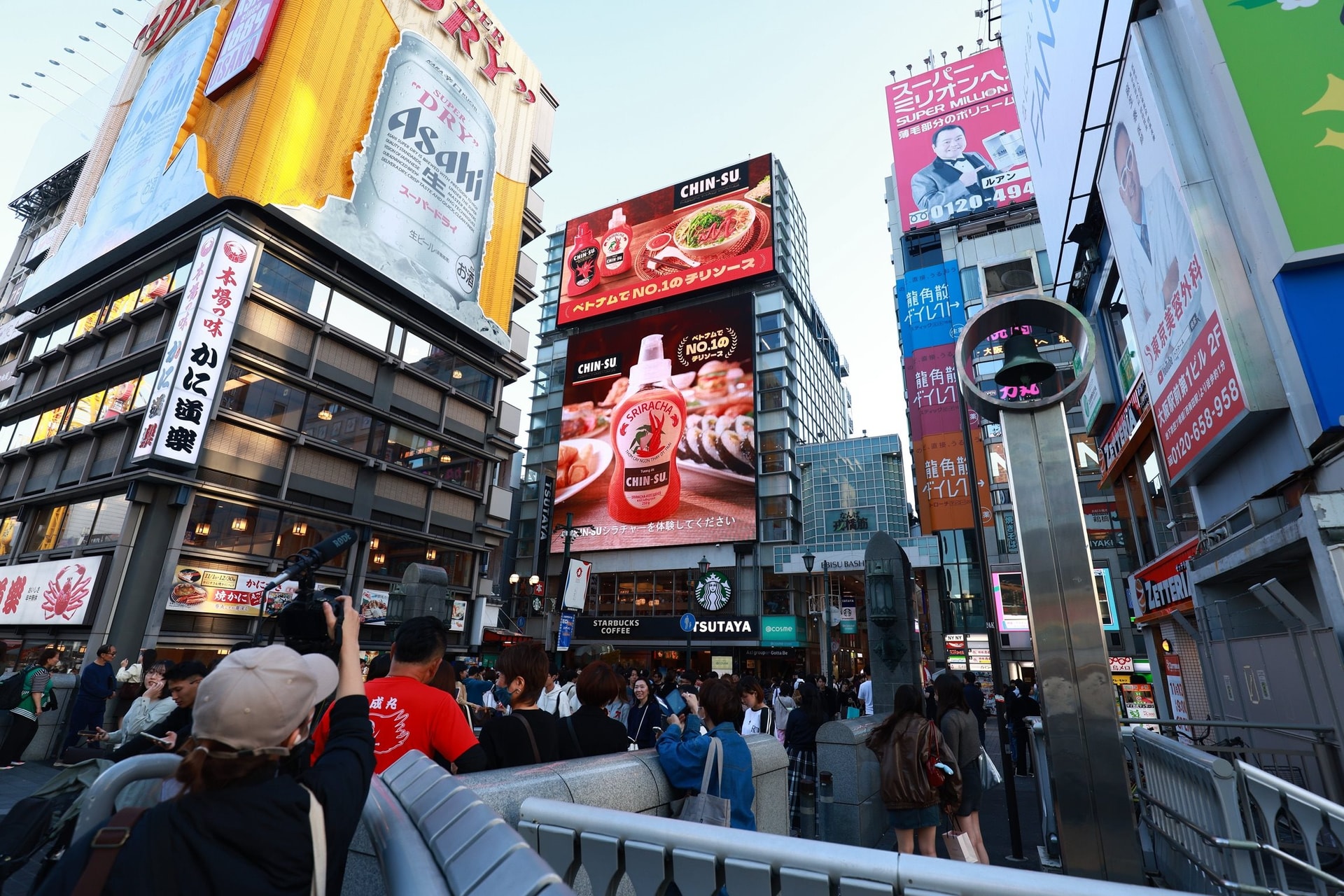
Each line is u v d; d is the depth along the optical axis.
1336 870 3.79
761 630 38.97
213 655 19.84
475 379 32.12
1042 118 16.78
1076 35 12.98
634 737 8.34
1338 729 6.12
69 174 38.09
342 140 26.11
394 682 3.15
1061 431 3.91
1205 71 8.44
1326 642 6.41
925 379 39.81
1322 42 7.84
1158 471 13.96
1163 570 13.05
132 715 5.46
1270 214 7.47
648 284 52.16
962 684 5.76
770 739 5.05
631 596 43.53
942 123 45.44
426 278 28.94
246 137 23.06
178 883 1.12
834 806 6.69
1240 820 3.67
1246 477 9.10
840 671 42.59
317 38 25.69
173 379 19.62
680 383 46.47
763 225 49.44
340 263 25.91
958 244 42.12
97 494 21.05
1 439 26.95
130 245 24.42
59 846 2.95
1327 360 6.94
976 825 5.42
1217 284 8.09
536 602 44.81
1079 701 3.46
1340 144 7.44
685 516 43.00
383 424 27.02
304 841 1.24
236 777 1.26
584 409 49.19
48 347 27.30
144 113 28.75
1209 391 8.92
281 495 22.50
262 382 22.53
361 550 24.83
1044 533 3.77
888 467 42.12
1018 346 4.30
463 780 2.58
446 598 15.16
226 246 21.64
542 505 43.28
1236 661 9.33
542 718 3.61
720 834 1.95
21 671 10.00
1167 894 1.30
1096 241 15.09
